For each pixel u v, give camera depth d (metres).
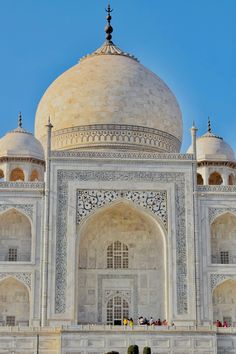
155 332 91.00
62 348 89.81
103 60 130.62
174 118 129.00
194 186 109.12
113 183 108.62
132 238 113.44
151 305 111.00
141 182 108.94
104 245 113.12
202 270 106.44
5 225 109.50
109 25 142.12
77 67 130.88
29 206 107.19
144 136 123.31
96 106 123.00
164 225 107.94
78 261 111.38
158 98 126.75
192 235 107.44
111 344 90.31
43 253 105.19
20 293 106.81
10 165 115.81
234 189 109.56
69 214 107.00
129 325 97.12
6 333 92.44
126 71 127.38
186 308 104.94
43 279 104.06
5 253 108.62
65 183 108.00
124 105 123.25
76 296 104.69
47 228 105.81
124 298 111.31
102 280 111.81
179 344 90.88
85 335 90.38
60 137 124.12
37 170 117.38
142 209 108.19
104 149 121.00
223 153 119.38
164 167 109.69
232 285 108.69
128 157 109.69
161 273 110.19
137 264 112.50
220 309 108.25
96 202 107.94
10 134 119.12
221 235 111.44
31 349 92.25
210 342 91.25
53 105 126.94
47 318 102.88
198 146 120.62
